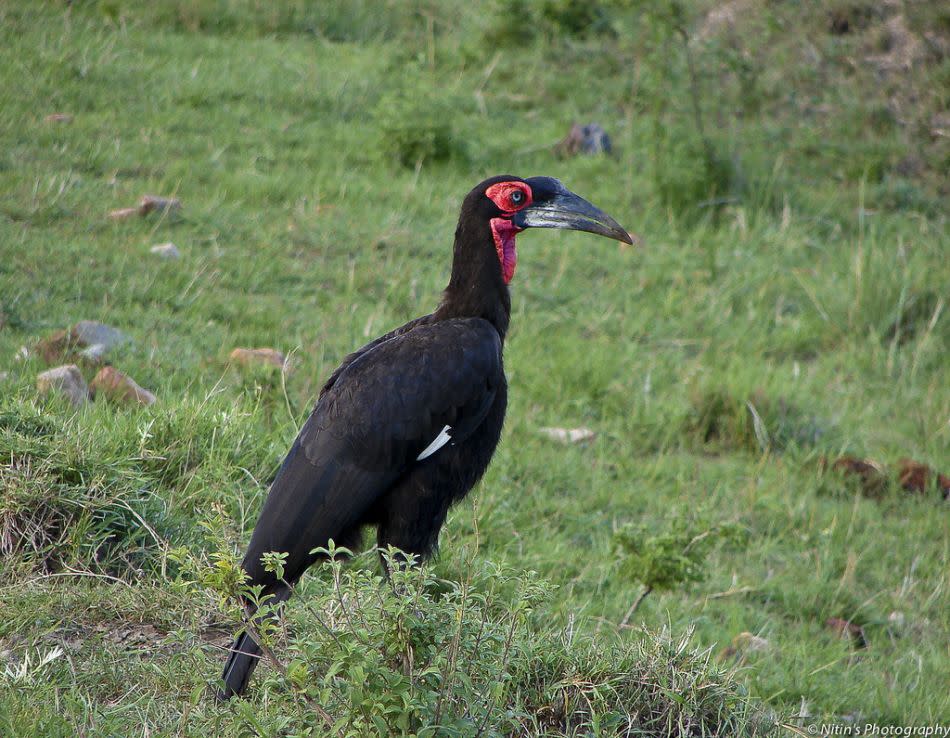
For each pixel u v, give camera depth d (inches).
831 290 681.6
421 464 321.7
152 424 387.5
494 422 337.4
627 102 914.7
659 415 542.6
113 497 339.6
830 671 390.3
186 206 644.7
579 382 557.3
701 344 621.9
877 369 629.0
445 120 793.6
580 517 447.2
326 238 642.2
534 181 351.9
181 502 364.2
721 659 375.6
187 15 948.0
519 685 289.9
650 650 316.2
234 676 264.7
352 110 842.2
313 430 313.0
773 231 752.3
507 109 901.2
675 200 766.5
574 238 716.7
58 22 867.4
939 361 640.4
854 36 954.1
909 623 435.5
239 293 568.1
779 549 466.6
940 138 871.1
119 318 506.3
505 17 1010.7
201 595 314.8
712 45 871.1
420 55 913.5
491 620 297.9
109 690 282.7
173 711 273.9
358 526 320.2
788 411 561.3
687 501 474.0
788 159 847.1
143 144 715.4
